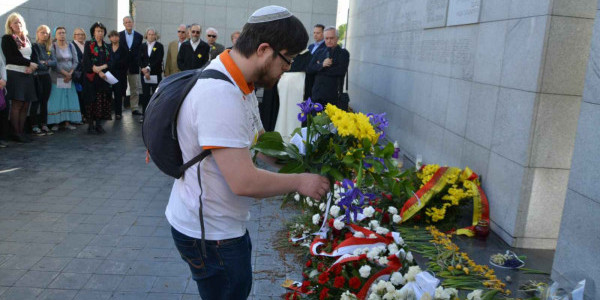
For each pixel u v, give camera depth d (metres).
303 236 4.23
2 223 4.58
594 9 3.57
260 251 4.17
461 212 4.34
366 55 10.75
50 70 8.49
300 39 1.90
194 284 3.62
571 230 3.07
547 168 3.78
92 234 4.44
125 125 9.80
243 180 1.81
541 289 2.77
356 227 3.59
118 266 3.85
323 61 7.31
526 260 3.60
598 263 2.82
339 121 2.25
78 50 9.17
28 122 8.46
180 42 10.77
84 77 8.61
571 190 3.09
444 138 5.50
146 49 10.52
